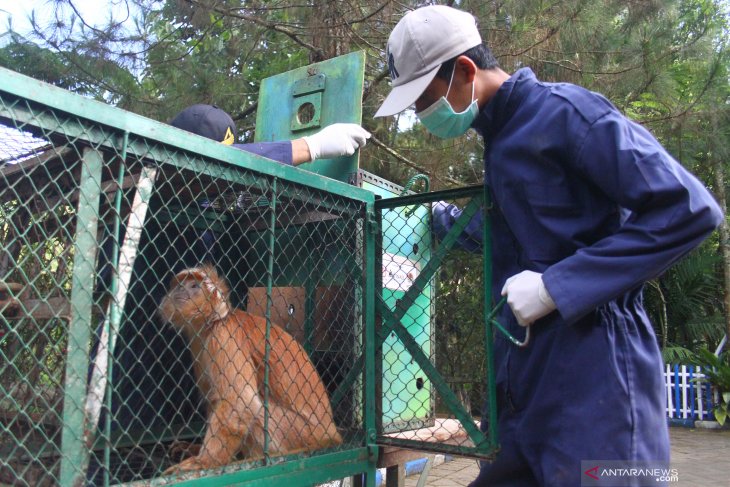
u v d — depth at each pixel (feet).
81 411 5.25
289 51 24.06
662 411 6.03
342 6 17.93
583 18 17.85
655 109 22.52
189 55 20.34
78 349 5.26
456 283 10.70
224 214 9.20
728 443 26.25
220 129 9.50
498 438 6.98
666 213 5.40
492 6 18.21
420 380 9.73
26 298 6.16
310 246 9.07
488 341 7.04
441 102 6.71
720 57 20.81
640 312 6.30
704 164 25.64
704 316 37.09
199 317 7.88
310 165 9.78
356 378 8.52
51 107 5.15
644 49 18.98
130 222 5.81
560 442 5.83
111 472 6.73
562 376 5.93
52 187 6.38
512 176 6.40
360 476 8.89
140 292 8.82
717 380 31.19
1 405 6.19
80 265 5.33
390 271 9.27
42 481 5.25
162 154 6.06
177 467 6.73
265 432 6.87
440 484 18.51
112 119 5.57
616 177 5.65
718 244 39.58
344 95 9.96
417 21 6.75
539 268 6.24
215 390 7.82
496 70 6.95
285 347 8.27
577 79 19.03
